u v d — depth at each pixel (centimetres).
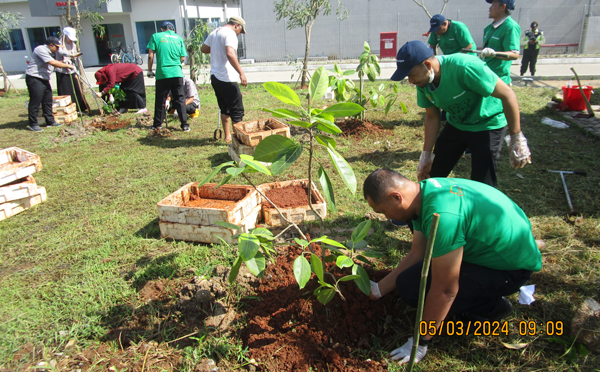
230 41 588
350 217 390
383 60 1861
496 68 495
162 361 244
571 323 243
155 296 299
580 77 1141
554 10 1816
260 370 231
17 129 825
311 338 245
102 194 486
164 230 368
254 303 280
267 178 504
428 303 213
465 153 547
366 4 1925
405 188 210
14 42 2312
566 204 396
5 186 445
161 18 2162
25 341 263
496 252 215
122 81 932
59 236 392
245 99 1025
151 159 601
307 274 223
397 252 328
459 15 1859
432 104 322
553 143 567
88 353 252
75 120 900
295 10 1164
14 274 334
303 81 1158
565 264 306
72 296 302
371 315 256
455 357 236
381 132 653
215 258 335
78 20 1099
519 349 237
